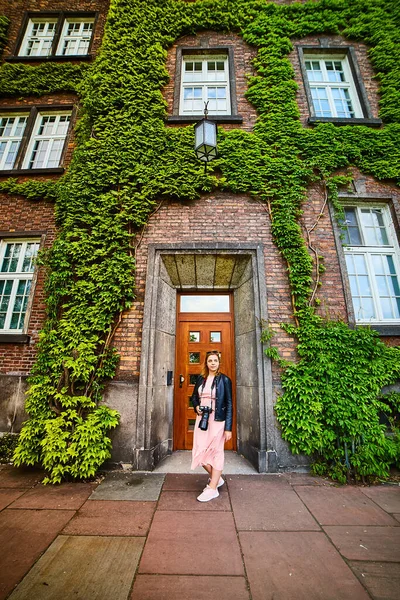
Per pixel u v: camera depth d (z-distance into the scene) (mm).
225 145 5117
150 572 1999
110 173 4957
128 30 5934
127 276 4465
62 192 5074
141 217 4754
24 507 2869
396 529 2537
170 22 6219
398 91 5777
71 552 2191
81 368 3947
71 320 4258
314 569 2043
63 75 6500
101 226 4648
